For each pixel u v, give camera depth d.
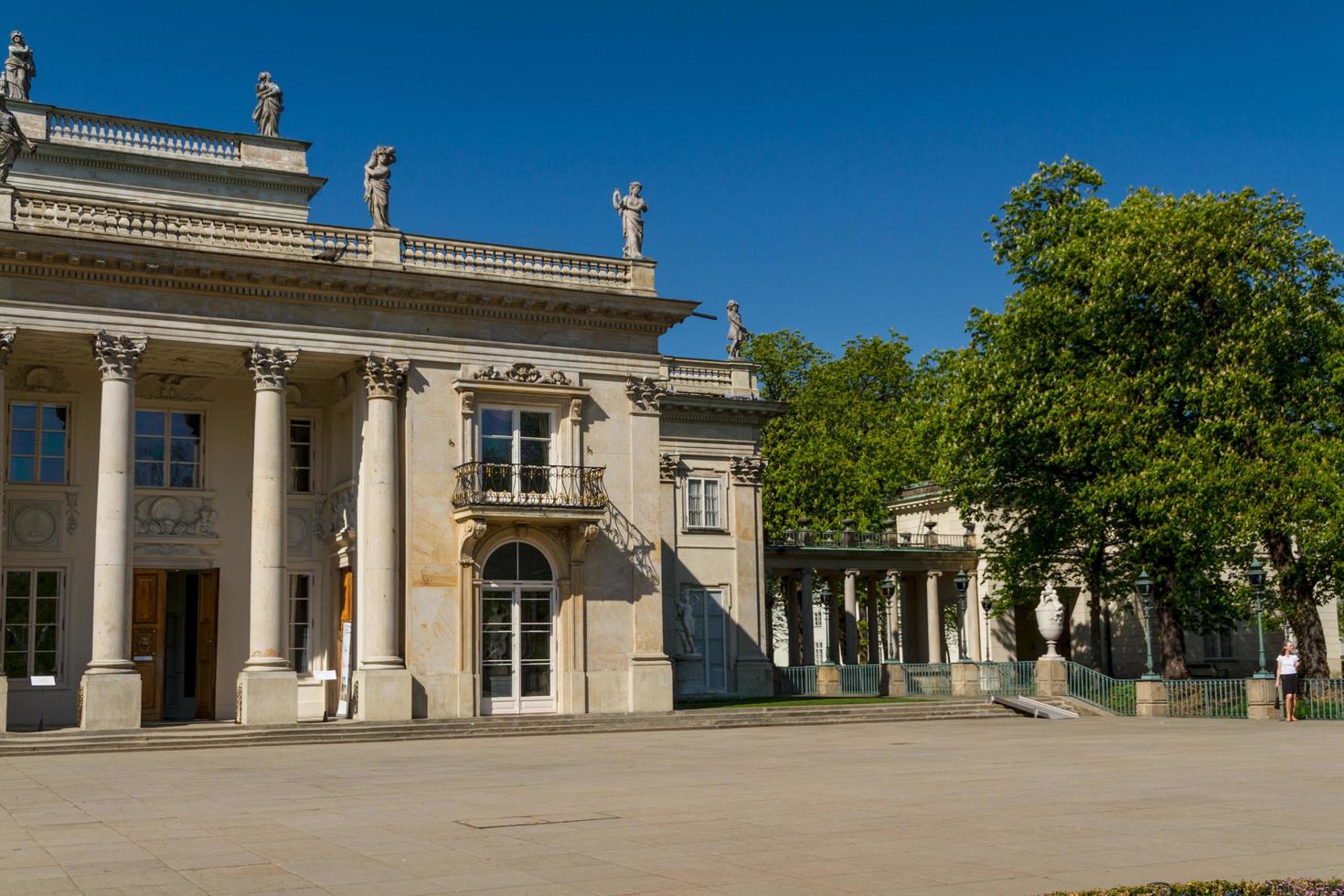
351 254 33.72
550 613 35.00
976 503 46.47
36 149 36.38
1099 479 40.19
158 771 21.45
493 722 30.80
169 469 34.81
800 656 55.50
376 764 22.17
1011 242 46.72
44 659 32.53
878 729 31.36
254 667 31.09
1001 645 58.97
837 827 13.28
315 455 36.62
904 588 59.97
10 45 38.00
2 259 29.83
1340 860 11.18
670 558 45.59
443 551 33.66
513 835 12.91
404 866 11.09
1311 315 40.53
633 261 37.03
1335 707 34.44
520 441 35.22
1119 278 40.28
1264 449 38.94
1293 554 44.94
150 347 31.78
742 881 10.27
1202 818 13.92
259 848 12.15
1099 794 16.42
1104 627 60.16
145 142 38.47
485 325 34.94
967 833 12.86
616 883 10.23
